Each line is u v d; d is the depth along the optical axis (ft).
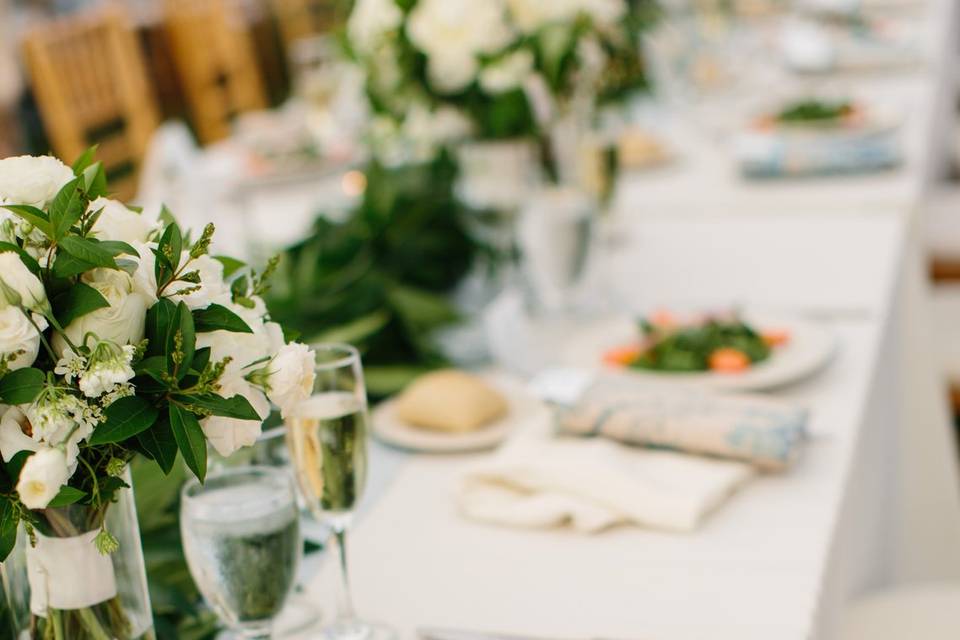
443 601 3.06
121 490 2.28
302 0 15.26
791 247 5.98
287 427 2.81
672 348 4.36
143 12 15.76
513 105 5.52
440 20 5.51
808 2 11.49
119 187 9.78
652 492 3.32
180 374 2.07
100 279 2.07
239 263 2.58
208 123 11.71
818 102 7.66
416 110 6.01
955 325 7.36
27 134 14.80
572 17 5.45
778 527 3.27
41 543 2.24
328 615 3.04
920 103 8.68
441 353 4.82
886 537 5.22
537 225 5.20
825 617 3.09
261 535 2.64
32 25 15.76
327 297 4.91
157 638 2.83
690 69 9.78
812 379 4.32
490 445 3.94
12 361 1.99
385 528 3.49
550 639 2.83
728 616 2.87
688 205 6.89
